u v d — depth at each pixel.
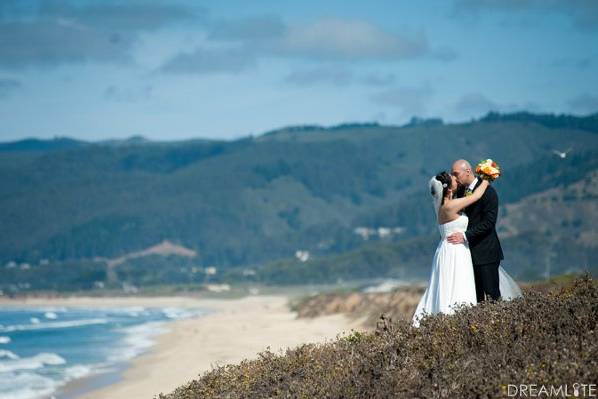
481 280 24.77
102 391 64.06
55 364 90.31
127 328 182.25
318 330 95.06
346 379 19.62
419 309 25.19
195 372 66.44
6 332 181.25
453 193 25.16
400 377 18.92
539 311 20.84
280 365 22.91
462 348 20.05
